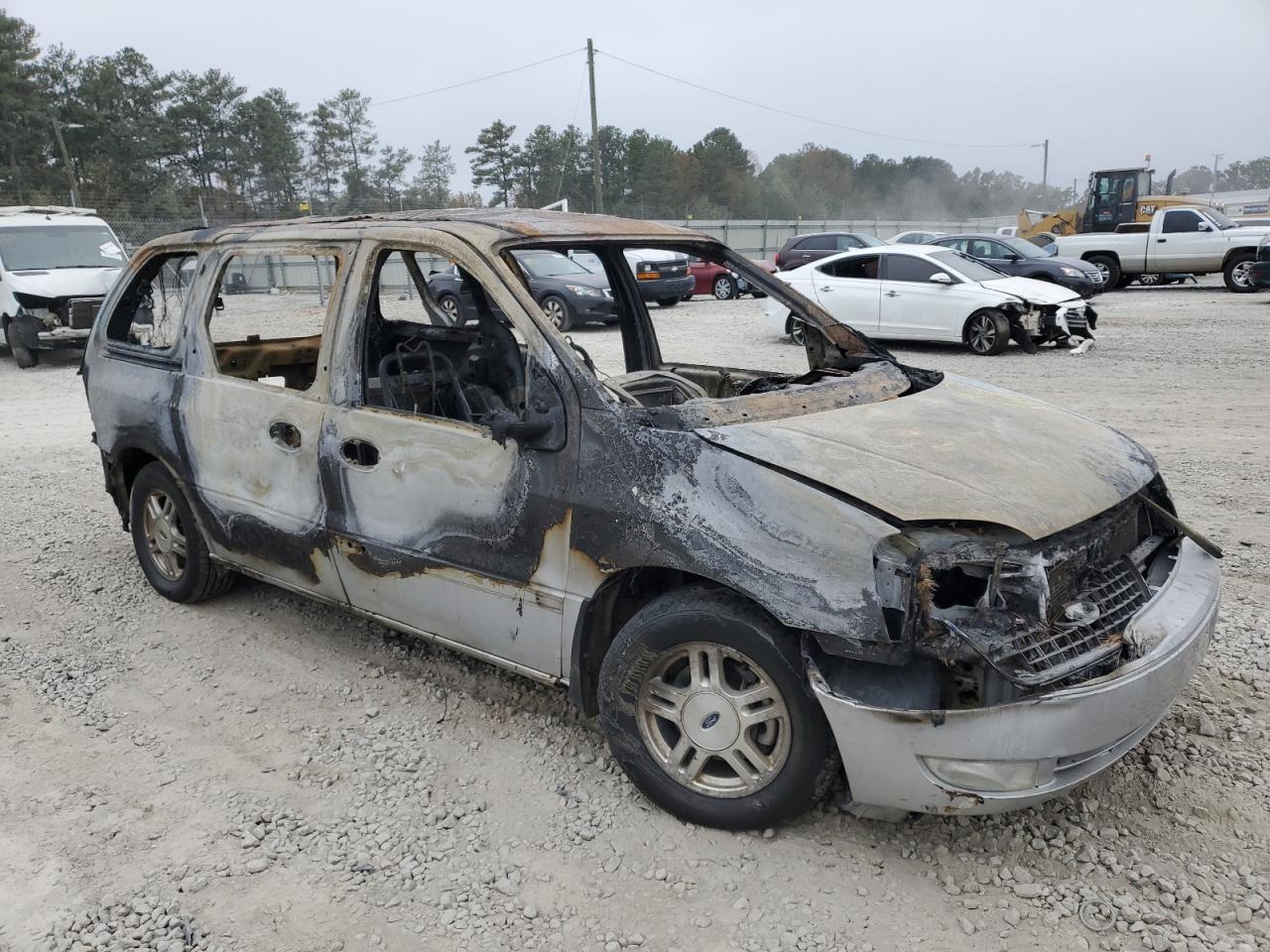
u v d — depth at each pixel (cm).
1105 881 284
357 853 306
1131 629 277
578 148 7556
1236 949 256
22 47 6066
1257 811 312
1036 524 273
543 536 321
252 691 411
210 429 433
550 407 315
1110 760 274
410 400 432
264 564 431
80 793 339
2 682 422
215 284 443
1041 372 1156
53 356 1532
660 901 282
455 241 350
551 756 357
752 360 1267
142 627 476
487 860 302
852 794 280
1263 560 514
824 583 266
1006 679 254
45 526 639
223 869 299
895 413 340
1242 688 387
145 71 6800
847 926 270
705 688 299
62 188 6081
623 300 497
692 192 8331
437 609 362
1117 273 2236
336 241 389
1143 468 337
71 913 280
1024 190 11175
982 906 276
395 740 371
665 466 296
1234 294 2058
